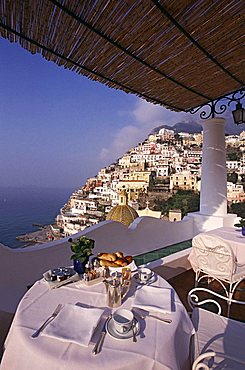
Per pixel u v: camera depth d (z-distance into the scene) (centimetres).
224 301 306
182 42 296
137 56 323
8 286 244
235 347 150
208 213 529
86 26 264
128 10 246
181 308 142
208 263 290
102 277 167
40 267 273
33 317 127
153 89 421
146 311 137
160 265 340
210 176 522
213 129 508
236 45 305
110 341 111
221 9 247
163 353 106
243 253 310
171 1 237
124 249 392
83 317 126
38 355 103
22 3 232
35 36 279
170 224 491
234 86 418
